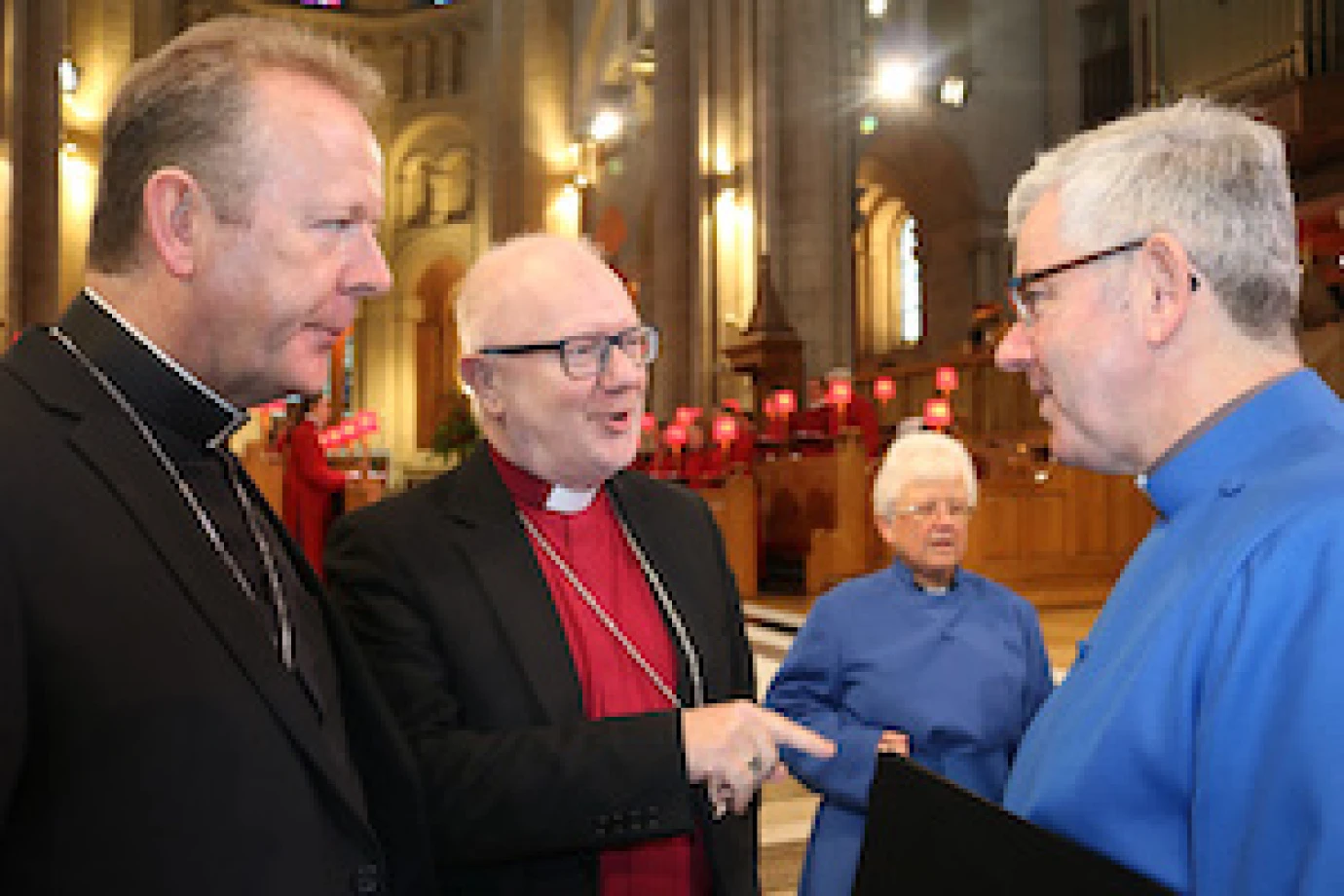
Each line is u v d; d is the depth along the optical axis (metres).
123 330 0.99
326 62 1.04
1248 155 0.95
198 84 0.96
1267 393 0.92
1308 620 0.75
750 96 15.99
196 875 0.85
